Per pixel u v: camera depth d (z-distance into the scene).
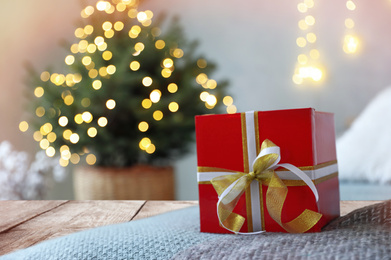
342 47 3.22
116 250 0.64
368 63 3.18
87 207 1.01
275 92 3.32
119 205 1.03
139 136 2.55
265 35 3.32
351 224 0.70
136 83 2.53
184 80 2.61
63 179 3.39
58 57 3.43
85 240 0.69
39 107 2.73
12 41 3.46
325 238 0.61
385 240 0.58
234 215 0.73
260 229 0.73
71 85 2.61
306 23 3.26
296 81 3.29
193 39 3.36
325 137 0.78
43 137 2.89
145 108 2.47
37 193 2.92
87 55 2.61
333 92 3.24
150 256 0.62
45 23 3.44
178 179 3.37
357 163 2.14
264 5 3.32
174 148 2.66
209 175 0.75
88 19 2.82
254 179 0.73
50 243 0.69
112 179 2.55
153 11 3.37
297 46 3.29
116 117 2.52
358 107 3.20
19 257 0.65
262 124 0.73
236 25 3.34
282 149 0.72
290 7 3.29
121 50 2.56
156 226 0.78
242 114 0.74
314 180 0.71
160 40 2.62
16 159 2.99
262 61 3.33
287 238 0.62
